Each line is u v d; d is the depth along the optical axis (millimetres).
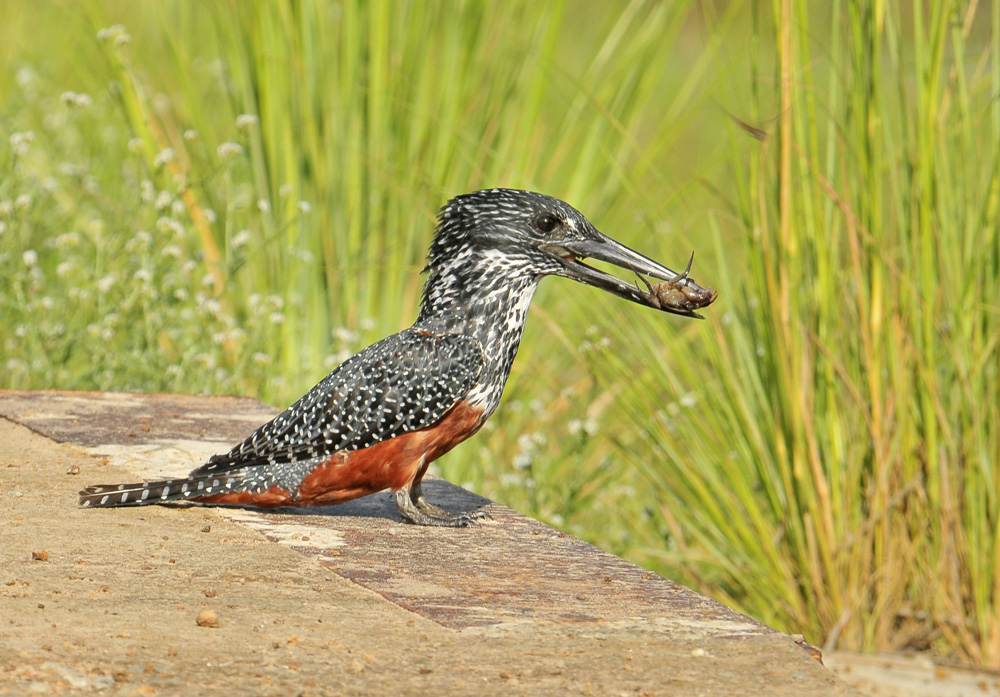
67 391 11289
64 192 16828
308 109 15680
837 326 11031
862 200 10758
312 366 15055
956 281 10695
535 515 12555
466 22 15680
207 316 13664
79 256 15109
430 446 7781
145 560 6809
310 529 7684
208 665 5328
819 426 10992
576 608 6508
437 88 15789
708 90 15633
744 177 11781
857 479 10922
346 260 15539
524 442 12766
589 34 20594
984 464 10641
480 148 15852
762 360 11352
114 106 17062
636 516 13906
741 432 11438
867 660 10586
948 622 10812
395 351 7703
